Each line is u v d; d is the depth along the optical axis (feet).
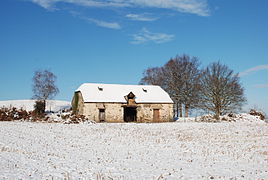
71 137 99.81
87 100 169.27
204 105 217.56
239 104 210.38
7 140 83.82
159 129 131.85
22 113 154.71
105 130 119.75
